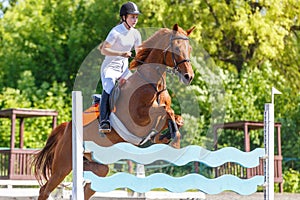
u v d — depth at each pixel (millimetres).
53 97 23000
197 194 14328
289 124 23375
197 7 24359
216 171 17844
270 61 27062
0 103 23250
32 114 17594
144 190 7602
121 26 8672
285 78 27281
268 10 25125
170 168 17078
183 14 24719
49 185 9219
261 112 23125
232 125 19078
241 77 23219
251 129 19984
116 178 7551
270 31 24266
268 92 23312
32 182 15688
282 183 19781
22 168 17469
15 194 13773
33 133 21109
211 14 25359
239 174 18375
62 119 22375
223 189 7973
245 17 24156
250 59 26328
